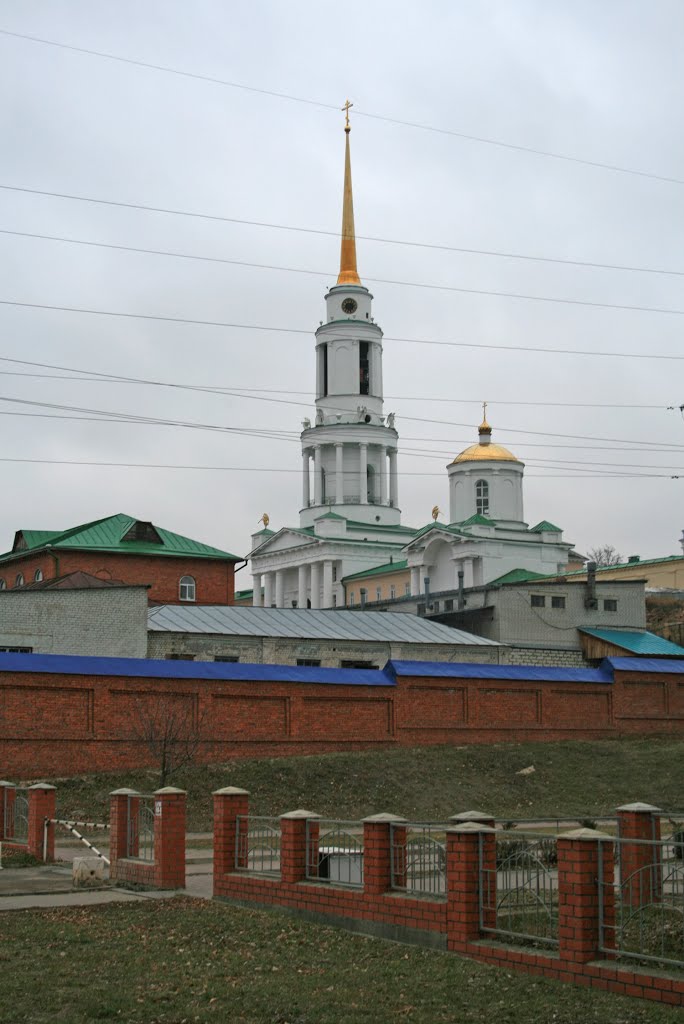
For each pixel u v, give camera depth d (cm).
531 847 1794
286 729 4519
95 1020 1305
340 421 10456
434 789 4253
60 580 6162
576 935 1352
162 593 7106
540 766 4622
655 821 1630
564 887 1374
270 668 4541
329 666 5466
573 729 5262
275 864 2034
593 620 6638
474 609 6519
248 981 1453
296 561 10581
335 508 10456
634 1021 1202
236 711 4403
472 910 1518
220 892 2002
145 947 1642
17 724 3938
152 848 2403
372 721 4753
